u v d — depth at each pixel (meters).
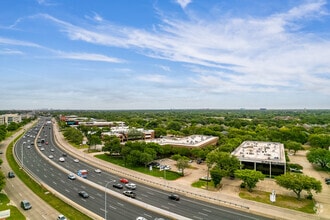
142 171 93.50
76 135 163.62
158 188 74.19
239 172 74.56
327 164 96.06
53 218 51.56
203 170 95.62
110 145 119.38
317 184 63.59
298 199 65.38
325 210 58.56
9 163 102.06
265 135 166.38
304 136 154.88
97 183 78.50
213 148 117.31
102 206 58.69
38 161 109.38
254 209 57.97
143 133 162.50
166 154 119.75
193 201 63.53
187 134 187.25
